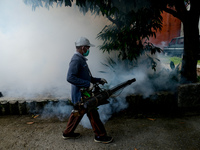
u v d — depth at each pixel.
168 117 3.16
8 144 2.40
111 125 2.93
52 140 2.50
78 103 1.89
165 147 2.27
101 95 2.07
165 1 3.22
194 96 3.30
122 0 3.36
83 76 2.22
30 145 2.38
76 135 2.54
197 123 2.90
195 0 3.22
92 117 2.31
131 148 2.28
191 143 2.34
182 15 3.36
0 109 3.34
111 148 2.29
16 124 2.99
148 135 2.58
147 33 3.28
